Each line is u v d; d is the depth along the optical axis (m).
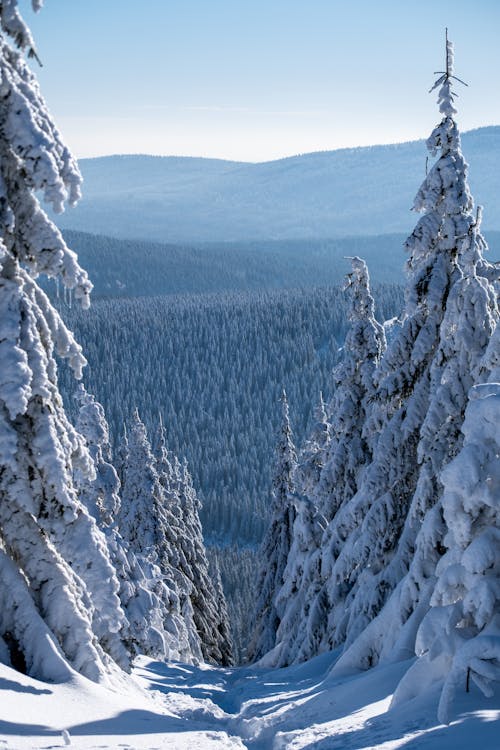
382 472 25.61
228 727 20.12
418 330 24.03
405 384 24.34
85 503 31.58
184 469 73.06
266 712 20.33
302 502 39.00
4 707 12.09
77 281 15.29
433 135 23.38
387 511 25.78
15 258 15.15
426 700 13.36
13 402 14.37
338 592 31.59
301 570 38.72
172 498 62.16
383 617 21.75
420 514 22.52
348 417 32.44
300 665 30.44
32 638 14.61
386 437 25.20
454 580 13.41
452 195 23.16
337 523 29.02
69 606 15.31
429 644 13.59
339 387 32.91
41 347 14.98
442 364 22.67
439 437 21.92
